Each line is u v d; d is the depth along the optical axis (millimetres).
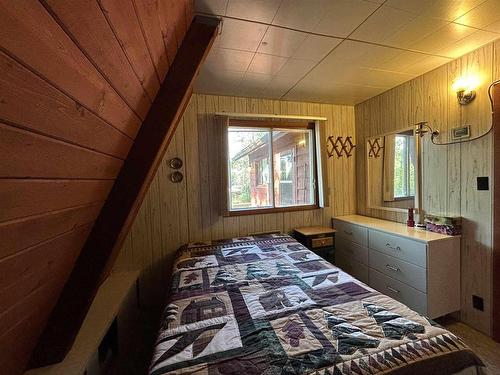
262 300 1405
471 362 954
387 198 2854
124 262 2559
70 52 512
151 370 938
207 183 2770
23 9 367
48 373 1155
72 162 701
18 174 502
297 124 3104
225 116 2719
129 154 1171
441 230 2139
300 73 2287
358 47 1858
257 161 3180
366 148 3139
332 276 1701
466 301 2035
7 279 648
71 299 1136
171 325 1208
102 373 1640
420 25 1604
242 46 1808
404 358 934
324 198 3072
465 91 2004
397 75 2385
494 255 1851
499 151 1804
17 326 865
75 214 877
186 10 1226
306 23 1555
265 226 3000
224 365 940
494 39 1794
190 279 1736
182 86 1276
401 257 2188
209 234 2793
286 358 956
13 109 421
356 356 946
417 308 2047
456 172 2105
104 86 713
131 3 681
